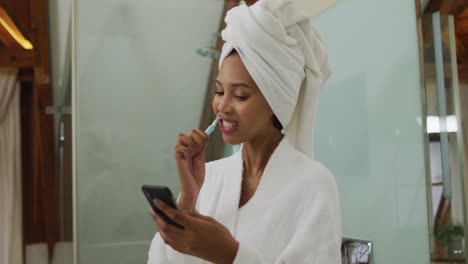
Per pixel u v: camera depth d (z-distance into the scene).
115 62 1.67
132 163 1.68
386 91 1.07
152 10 1.73
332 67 1.30
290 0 0.72
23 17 2.71
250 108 0.68
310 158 0.75
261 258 0.60
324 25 1.35
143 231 1.67
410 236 1.00
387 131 1.07
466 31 1.16
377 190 1.10
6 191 3.58
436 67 0.98
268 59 0.67
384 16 1.08
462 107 1.29
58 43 1.83
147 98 1.72
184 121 1.78
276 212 0.69
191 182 0.67
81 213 1.59
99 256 1.60
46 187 2.56
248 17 0.69
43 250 3.58
